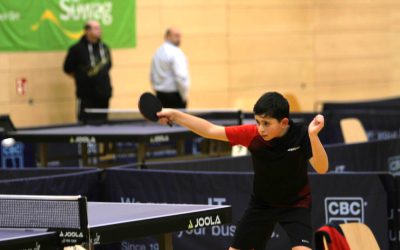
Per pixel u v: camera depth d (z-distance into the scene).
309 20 19.83
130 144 13.18
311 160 5.94
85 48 14.48
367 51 21.12
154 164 9.01
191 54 17.67
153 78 14.96
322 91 20.22
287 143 5.93
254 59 18.77
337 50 20.47
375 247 6.47
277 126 5.82
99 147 12.86
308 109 19.94
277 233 7.84
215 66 18.06
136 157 13.06
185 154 13.49
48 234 5.09
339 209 7.80
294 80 19.61
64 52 15.40
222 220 5.97
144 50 16.77
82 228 5.08
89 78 14.46
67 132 11.35
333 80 20.42
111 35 16.11
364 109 16.52
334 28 20.38
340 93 20.59
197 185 8.04
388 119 14.54
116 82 16.36
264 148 5.97
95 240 5.20
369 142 10.97
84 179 8.25
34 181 7.93
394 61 21.73
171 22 17.23
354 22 20.80
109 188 8.35
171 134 11.03
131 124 12.93
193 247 7.96
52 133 11.23
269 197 6.08
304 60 19.77
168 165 9.07
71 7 15.38
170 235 5.95
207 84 17.95
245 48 18.58
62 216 5.14
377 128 14.63
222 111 12.55
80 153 13.05
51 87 15.27
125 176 8.27
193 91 17.73
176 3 17.30
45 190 7.99
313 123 5.73
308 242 5.93
